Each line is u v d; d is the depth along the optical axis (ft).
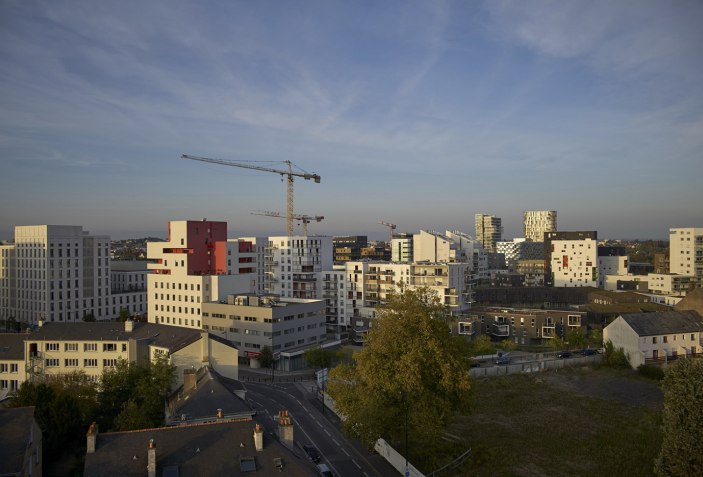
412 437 277.23
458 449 287.48
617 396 394.93
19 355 392.06
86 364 392.88
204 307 554.05
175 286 610.24
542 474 258.78
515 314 636.07
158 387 288.71
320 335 563.89
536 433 316.40
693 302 593.01
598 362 489.67
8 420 198.29
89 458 177.06
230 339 532.73
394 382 262.06
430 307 291.79
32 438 202.08
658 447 290.76
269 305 535.60
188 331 382.63
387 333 276.62
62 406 264.72
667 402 231.91
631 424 332.39
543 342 623.77
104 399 301.02
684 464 216.13
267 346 503.61
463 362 284.61
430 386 269.85
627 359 474.90
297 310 533.96
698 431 215.51
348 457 278.05
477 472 260.42
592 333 582.35
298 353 510.17
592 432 318.24
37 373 387.34
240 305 531.09
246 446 184.96
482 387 419.54
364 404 263.08
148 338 382.22
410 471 247.09
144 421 257.75
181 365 332.39
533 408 367.04
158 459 176.76
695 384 221.46
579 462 273.33
